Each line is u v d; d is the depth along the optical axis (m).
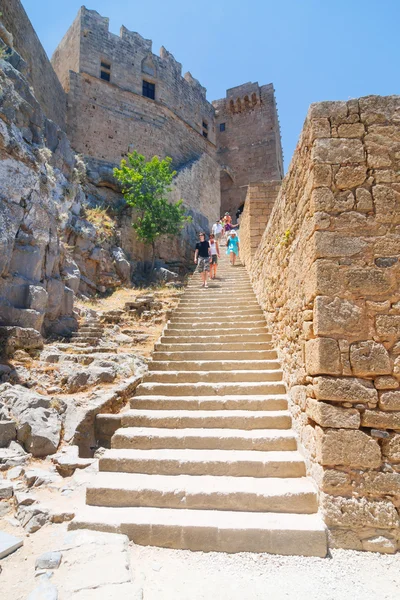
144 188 21.36
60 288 10.34
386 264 3.69
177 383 5.96
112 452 4.43
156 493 3.73
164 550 3.23
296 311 4.70
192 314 8.88
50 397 6.02
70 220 15.28
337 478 3.39
